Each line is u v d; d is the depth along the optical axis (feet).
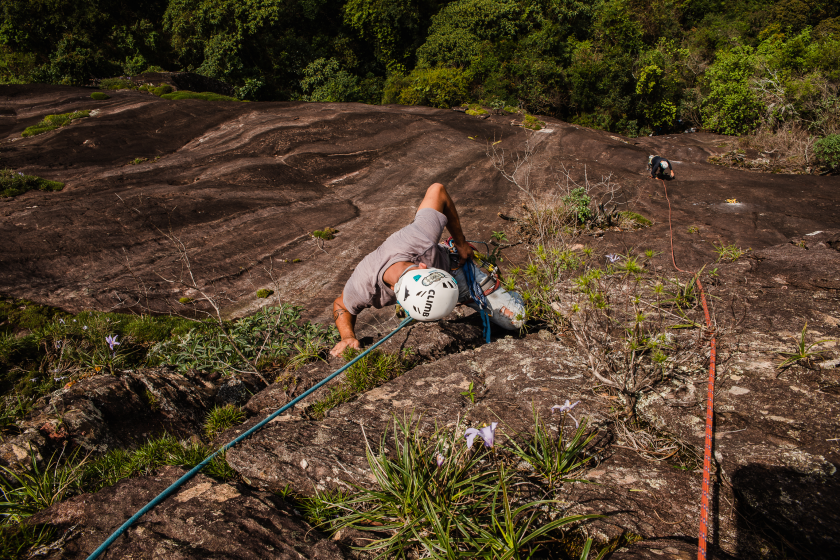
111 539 5.46
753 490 5.46
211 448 7.68
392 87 94.32
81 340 18.92
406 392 8.25
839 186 36.78
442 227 9.70
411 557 5.26
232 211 38.91
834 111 57.06
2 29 94.84
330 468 6.51
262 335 14.74
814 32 109.60
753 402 6.75
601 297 8.70
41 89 75.41
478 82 93.97
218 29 99.91
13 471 7.63
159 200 39.34
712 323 8.20
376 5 110.83
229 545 5.31
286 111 65.77
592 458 6.31
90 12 98.32
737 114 68.69
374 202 42.09
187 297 27.30
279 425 7.76
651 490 5.73
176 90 81.30
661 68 84.12
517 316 10.83
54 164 47.67
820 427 6.11
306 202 41.93
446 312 8.02
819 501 5.15
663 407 6.94
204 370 13.15
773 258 12.83
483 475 6.05
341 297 10.85
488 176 45.73
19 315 23.49
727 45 113.91
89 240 32.60
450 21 108.88
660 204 34.76
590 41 106.63
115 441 9.48
